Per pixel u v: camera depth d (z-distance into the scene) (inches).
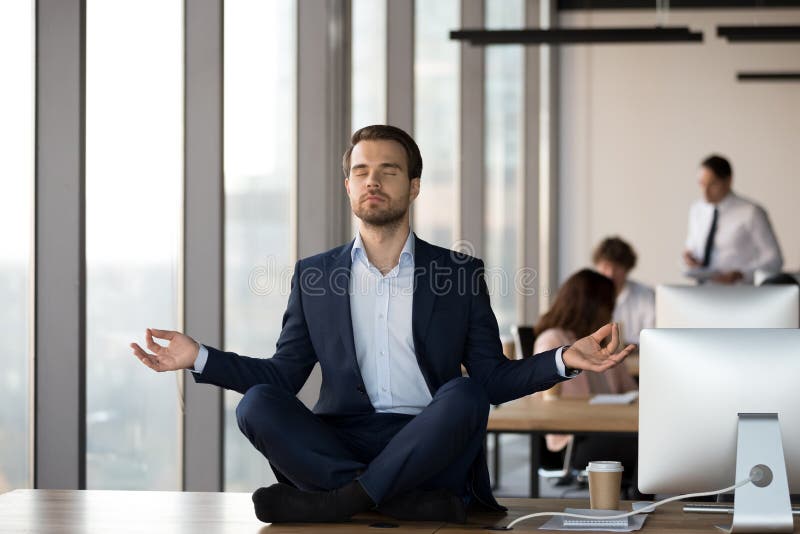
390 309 158.4
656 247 608.7
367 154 157.5
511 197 510.0
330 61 312.3
